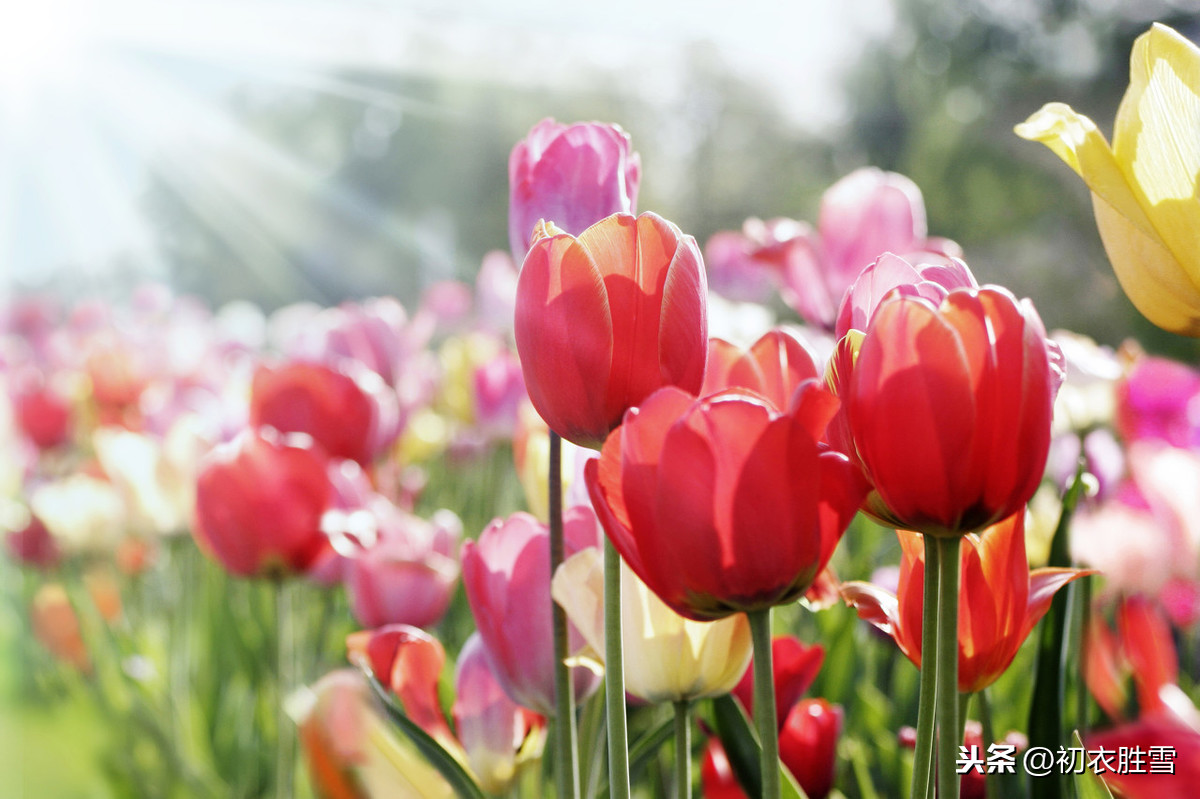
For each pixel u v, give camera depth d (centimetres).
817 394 62
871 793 83
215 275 1769
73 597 192
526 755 78
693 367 66
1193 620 89
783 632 116
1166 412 116
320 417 124
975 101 1292
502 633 74
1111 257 70
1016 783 74
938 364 60
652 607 70
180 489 145
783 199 1421
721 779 80
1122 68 1128
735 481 61
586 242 66
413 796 71
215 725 150
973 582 67
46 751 161
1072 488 77
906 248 122
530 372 66
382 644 77
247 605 170
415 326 269
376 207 1845
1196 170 67
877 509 65
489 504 201
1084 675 79
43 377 355
